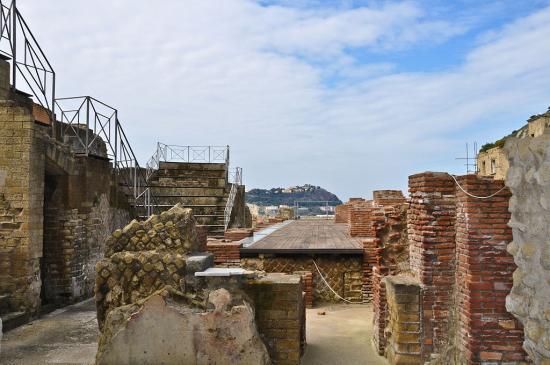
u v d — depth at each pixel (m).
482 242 5.56
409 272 7.45
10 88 10.19
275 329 6.38
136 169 15.39
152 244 6.94
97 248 12.07
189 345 5.77
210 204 19.47
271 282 6.42
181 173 21.23
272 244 13.34
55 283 10.78
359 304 11.96
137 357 5.78
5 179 9.16
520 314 5.19
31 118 9.23
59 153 10.57
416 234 6.89
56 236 10.89
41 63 11.37
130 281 6.58
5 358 6.89
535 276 4.88
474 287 5.53
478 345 5.47
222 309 5.81
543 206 4.65
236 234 15.29
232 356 5.74
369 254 12.08
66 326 8.71
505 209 5.53
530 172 4.90
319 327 9.66
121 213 13.80
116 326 5.90
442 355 6.25
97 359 5.80
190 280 6.47
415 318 6.52
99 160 12.23
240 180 23.23
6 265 9.05
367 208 16.30
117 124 13.59
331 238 15.51
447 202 6.39
